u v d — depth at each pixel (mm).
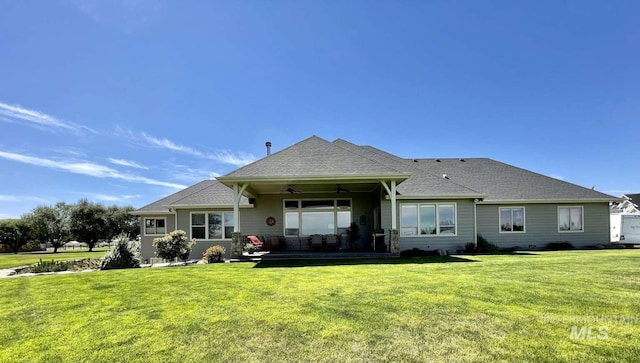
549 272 7984
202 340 4309
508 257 12242
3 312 5953
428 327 4484
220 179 13258
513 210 18141
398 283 7195
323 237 16172
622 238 19969
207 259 13297
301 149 14797
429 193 16078
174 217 18531
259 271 9602
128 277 9109
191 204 17734
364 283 7309
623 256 11234
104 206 42938
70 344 4328
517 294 5926
